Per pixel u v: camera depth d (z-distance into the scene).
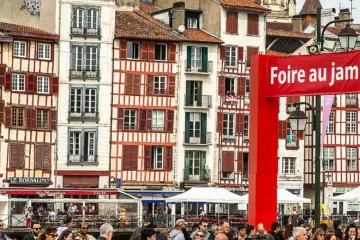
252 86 40.78
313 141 110.12
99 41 96.88
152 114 99.25
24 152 93.00
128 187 97.56
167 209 94.94
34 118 93.75
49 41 94.94
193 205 99.38
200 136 100.94
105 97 97.00
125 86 98.00
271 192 40.66
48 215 83.38
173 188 99.19
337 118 111.88
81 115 95.94
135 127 98.31
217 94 101.88
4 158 91.75
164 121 99.56
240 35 104.06
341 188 111.56
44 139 94.38
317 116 42.94
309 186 110.62
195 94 101.00
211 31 103.50
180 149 99.94
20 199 84.56
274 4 166.62
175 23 102.00
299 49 112.25
